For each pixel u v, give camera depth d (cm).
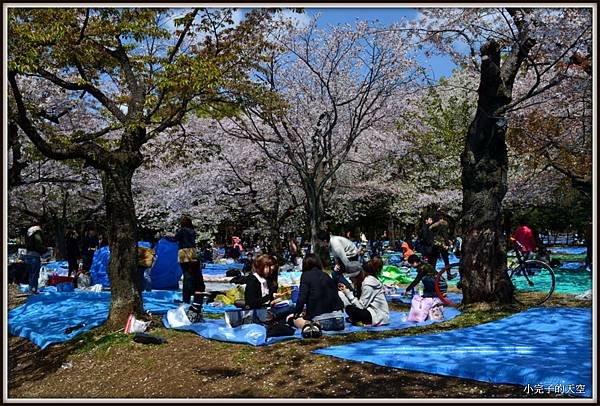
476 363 579
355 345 689
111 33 874
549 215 3102
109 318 870
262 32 1129
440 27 1122
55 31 772
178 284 1438
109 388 663
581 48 955
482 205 954
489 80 934
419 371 586
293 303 973
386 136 2375
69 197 2667
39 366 793
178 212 2486
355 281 967
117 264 872
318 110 1888
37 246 1300
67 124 1755
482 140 953
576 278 1488
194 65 825
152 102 855
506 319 837
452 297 1190
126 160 878
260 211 2359
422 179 2920
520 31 927
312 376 599
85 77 952
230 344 743
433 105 2873
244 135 1858
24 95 1489
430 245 1401
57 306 1077
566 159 1459
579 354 613
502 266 946
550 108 1443
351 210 2975
